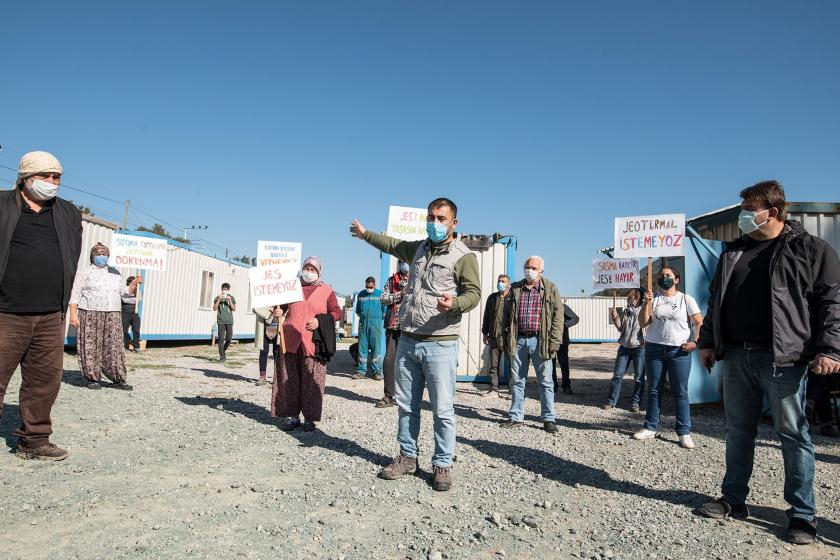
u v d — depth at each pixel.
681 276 7.96
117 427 5.36
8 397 6.52
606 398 8.93
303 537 3.01
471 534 3.14
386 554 2.84
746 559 2.92
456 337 4.03
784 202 3.38
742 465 3.54
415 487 3.95
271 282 5.50
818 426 6.43
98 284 7.33
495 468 4.51
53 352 4.20
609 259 8.04
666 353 5.61
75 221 4.36
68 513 3.21
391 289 7.23
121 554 2.71
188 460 4.38
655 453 5.18
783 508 3.72
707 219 9.12
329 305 5.67
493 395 8.87
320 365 5.58
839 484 4.28
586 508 3.64
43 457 4.21
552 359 6.08
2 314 3.95
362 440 5.26
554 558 2.87
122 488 3.67
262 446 4.91
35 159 3.90
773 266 3.32
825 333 3.09
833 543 3.16
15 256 3.98
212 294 19.36
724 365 3.61
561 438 5.74
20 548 2.73
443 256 4.02
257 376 10.27
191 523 3.13
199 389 8.16
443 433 3.93
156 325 15.85
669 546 3.06
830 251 3.22
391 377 7.20
